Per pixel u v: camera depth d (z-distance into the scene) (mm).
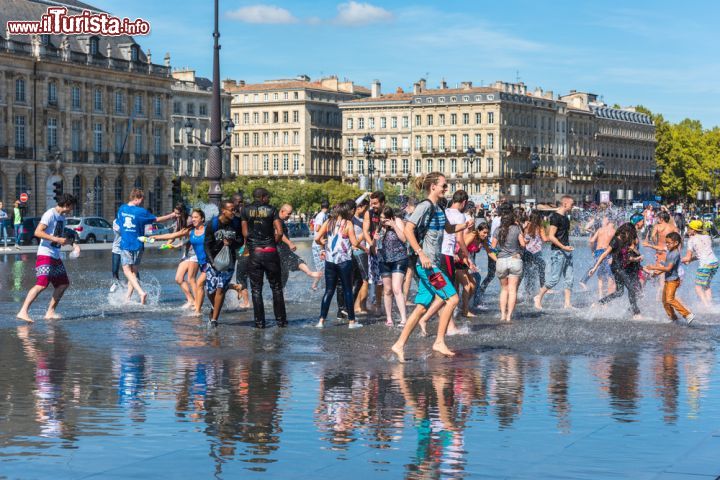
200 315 19953
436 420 9977
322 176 171250
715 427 9695
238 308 21500
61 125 99812
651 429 9602
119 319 19109
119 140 107438
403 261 18156
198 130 148250
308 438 9203
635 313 20031
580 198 190000
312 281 29609
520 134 167875
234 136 173750
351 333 17156
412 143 168250
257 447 8875
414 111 167750
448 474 8008
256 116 171750
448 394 11344
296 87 168125
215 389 11602
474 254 21906
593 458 8492
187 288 21281
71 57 99938
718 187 189250
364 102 171375
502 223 19547
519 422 9906
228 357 14156
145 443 9000
